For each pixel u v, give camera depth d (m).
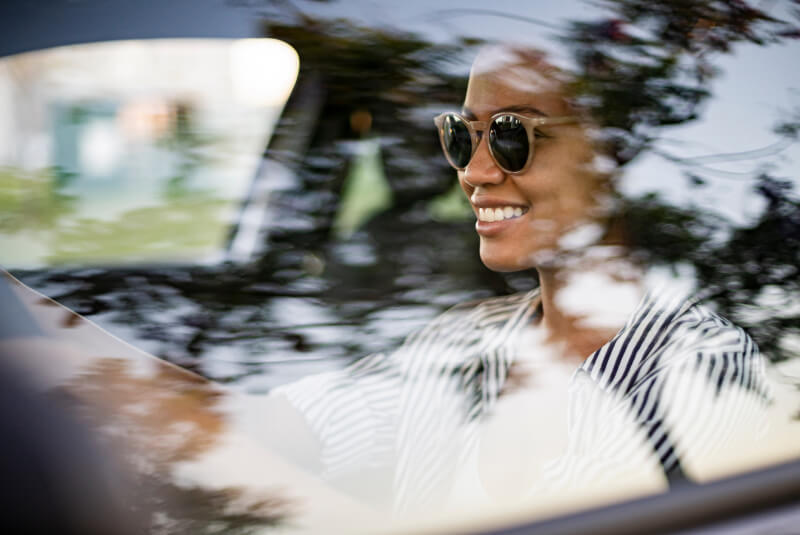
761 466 1.12
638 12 1.20
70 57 1.10
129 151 1.11
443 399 1.15
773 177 1.24
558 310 1.20
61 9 1.11
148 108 1.12
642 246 1.21
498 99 1.18
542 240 1.19
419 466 1.11
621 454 1.10
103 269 1.06
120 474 0.93
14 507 0.88
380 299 1.16
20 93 1.07
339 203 1.19
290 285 1.13
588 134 1.18
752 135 1.24
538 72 1.17
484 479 1.10
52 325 1.02
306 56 1.17
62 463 0.91
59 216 1.07
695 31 1.21
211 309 1.08
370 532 1.00
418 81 1.18
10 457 0.90
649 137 1.19
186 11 1.15
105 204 1.09
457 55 1.17
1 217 1.06
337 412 1.09
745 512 1.05
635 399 1.15
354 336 1.14
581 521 1.01
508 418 1.15
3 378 0.95
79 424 0.95
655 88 1.19
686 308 1.20
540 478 1.09
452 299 1.20
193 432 0.99
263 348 1.09
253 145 1.17
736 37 1.24
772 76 1.26
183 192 1.12
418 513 1.05
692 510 1.04
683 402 1.14
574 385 1.16
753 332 1.21
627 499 1.04
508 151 1.17
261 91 1.17
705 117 1.22
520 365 1.18
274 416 1.05
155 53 1.13
